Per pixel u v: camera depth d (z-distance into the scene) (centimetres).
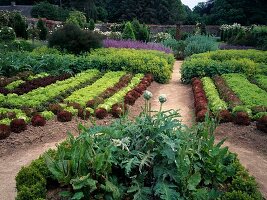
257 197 400
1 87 1097
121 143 426
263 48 2380
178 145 423
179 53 2462
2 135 690
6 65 1317
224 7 4981
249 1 4734
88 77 1303
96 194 393
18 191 414
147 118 454
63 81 1224
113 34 2555
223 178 436
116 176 427
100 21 5250
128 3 5416
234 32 3491
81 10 5222
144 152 429
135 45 2073
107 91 1067
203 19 5475
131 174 424
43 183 417
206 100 999
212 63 1424
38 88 1112
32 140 704
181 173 400
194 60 1482
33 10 4278
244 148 693
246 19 4766
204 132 473
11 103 900
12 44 1814
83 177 375
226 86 1150
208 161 442
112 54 1609
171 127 428
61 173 396
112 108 880
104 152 411
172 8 5672
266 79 1320
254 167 602
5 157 636
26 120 774
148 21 5403
